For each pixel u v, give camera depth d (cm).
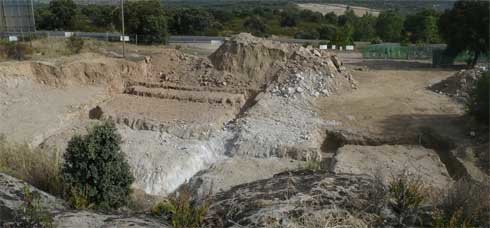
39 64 1798
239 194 589
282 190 571
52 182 721
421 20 4503
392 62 2814
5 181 634
